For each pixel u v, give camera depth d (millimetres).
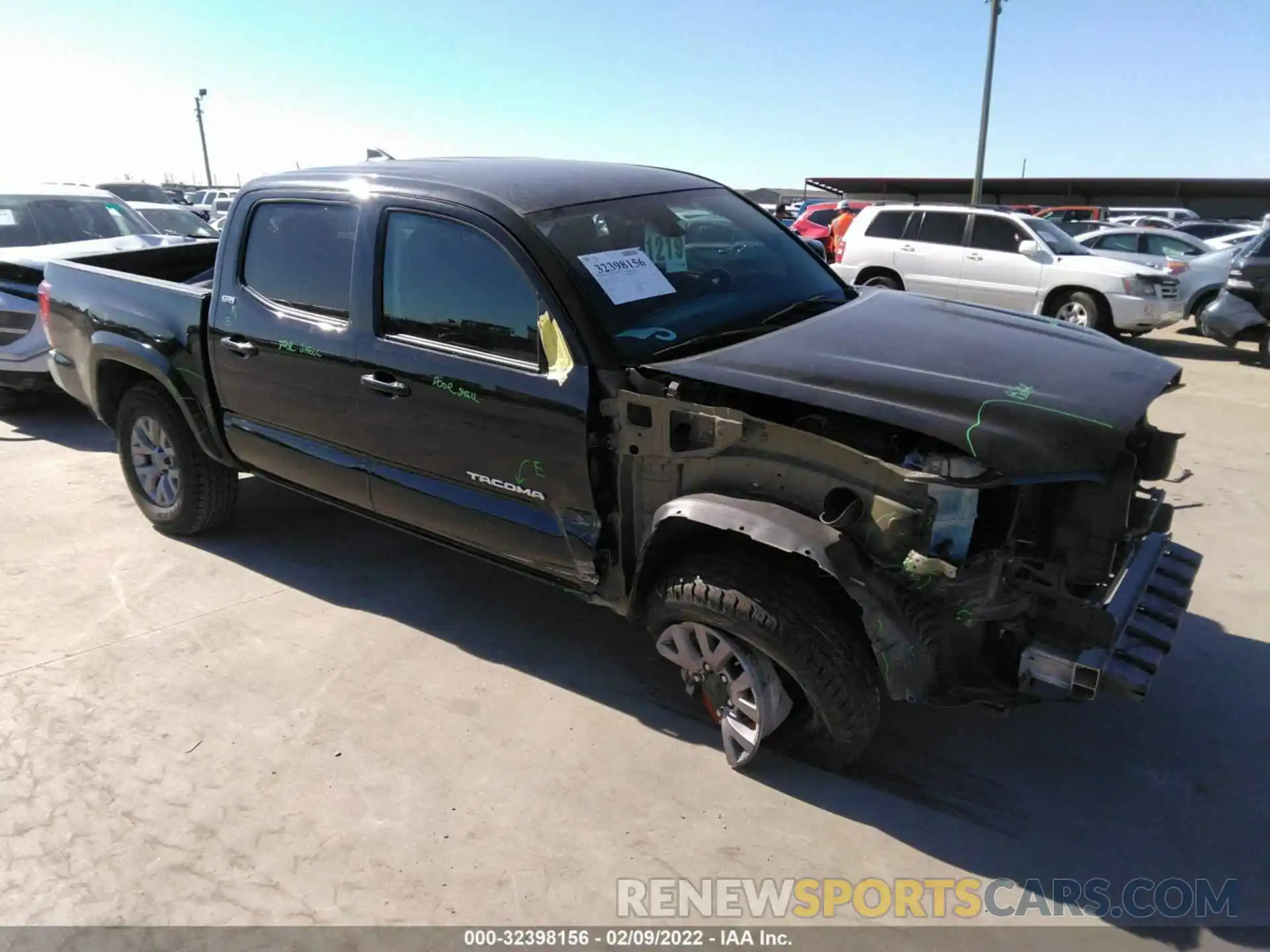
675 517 2807
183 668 3627
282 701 3404
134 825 2781
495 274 3199
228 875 2594
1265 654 3703
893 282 12914
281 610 4109
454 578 4438
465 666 3650
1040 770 3027
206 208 23234
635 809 2852
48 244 7977
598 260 3178
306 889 2547
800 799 2891
